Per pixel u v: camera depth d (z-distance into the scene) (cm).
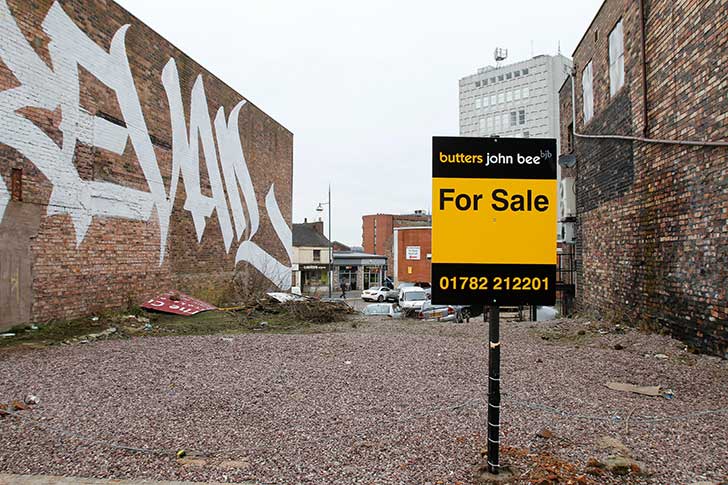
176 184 1598
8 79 962
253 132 2280
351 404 526
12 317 975
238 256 2100
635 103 987
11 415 483
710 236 727
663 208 872
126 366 710
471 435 427
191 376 651
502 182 351
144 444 414
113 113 1271
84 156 1164
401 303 2311
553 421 461
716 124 714
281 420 475
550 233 353
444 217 347
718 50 709
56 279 1077
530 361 736
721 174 700
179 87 1625
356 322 1437
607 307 1153
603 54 1203
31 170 1014
